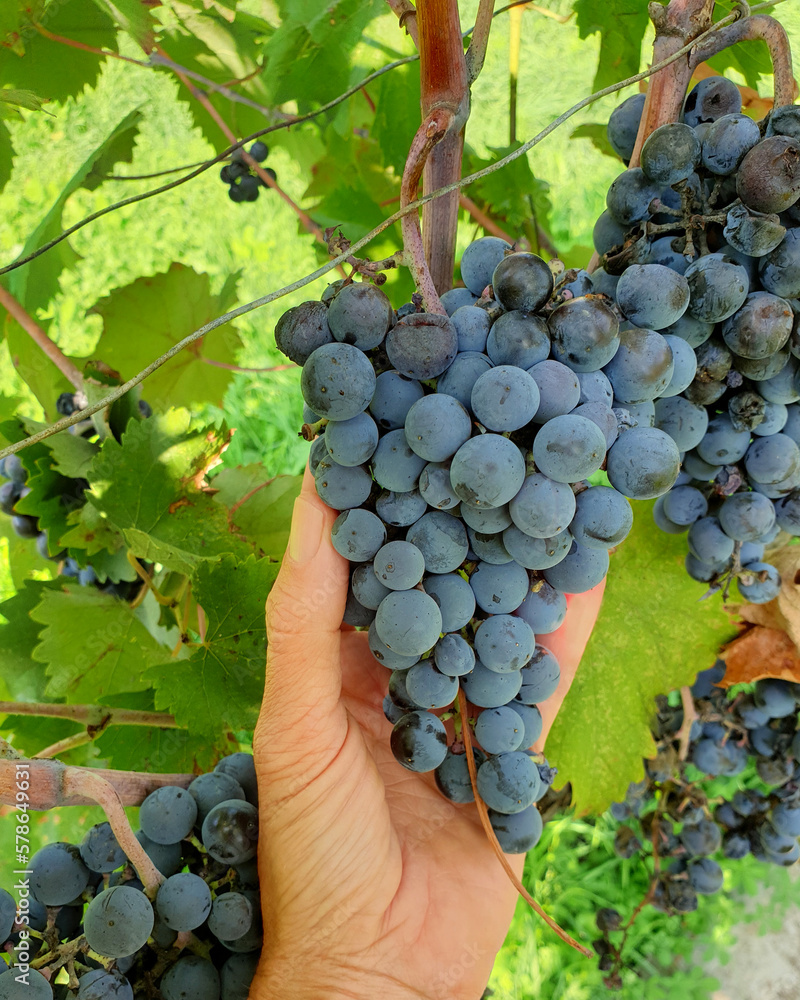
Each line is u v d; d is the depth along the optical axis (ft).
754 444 0.76
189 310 1.30
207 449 1.01
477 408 0.54
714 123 0.65
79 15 1.12
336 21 1.01
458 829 0.82
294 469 2.17
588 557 0.63
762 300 0.64
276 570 0.87
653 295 0.60
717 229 0.67
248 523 1.11
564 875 1.79
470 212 1.19
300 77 1.07
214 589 0.87
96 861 0.66
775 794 1.19
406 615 0.58
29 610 1.04
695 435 0.72
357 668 0.87
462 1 1.79
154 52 1.21
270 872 0.70
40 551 1.20
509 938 1.67
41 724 1.00
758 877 1.76
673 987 1.66
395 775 0.83
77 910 0.68
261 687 0.87
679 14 0.68
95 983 0.61
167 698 0.85
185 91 1.29
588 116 1.94
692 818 1.16
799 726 1.08
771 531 0.81
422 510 0.61
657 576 1.01
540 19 1.83
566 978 1.67
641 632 1.01
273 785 0.70
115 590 1.11
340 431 0.58
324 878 0.69
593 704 1.01
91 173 1.21
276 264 2.20
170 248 2.17
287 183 2.15
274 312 2.19
